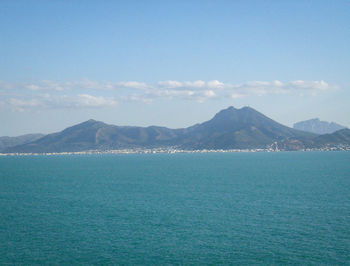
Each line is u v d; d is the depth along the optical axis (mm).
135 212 61969
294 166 183750
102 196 81812
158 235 47344
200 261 37969
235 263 37250
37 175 149875
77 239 45844
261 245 42719
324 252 39938
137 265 37094
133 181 117812
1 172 171375
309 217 56156
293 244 42844
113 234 47938
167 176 136500
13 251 41438
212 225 52156
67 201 74875
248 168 176375
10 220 56375
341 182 102062
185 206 67125
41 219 57000
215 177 127812
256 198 75312
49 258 39219
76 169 192750
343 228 49281
